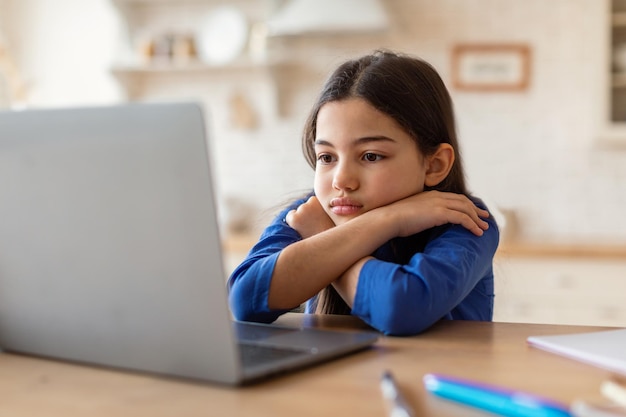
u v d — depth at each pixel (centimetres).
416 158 123
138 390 77
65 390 77
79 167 79
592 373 82
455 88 368
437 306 105
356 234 112
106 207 79
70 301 86
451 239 116
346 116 119
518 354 91
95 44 412
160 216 76
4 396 76
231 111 396
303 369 84
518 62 363
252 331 102
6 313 93
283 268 111
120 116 76
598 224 361
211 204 73
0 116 84
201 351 77
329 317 121
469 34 367
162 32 399
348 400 72
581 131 361
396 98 120
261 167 395
